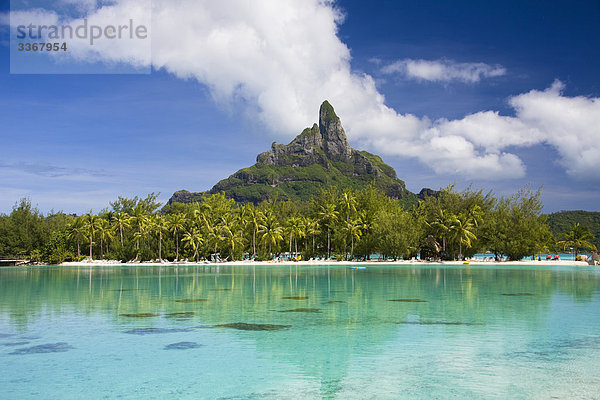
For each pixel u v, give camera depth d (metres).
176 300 29.45
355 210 111.19
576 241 110.12
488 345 15.94
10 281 48.31
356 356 14.62
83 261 104.88
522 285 39.28
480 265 81.88
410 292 33.69
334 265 86.44
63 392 11.40
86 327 19.62
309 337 17.39
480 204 101.44
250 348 15.71
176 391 11.45
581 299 28.80
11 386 11.86
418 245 97.00
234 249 103.44
